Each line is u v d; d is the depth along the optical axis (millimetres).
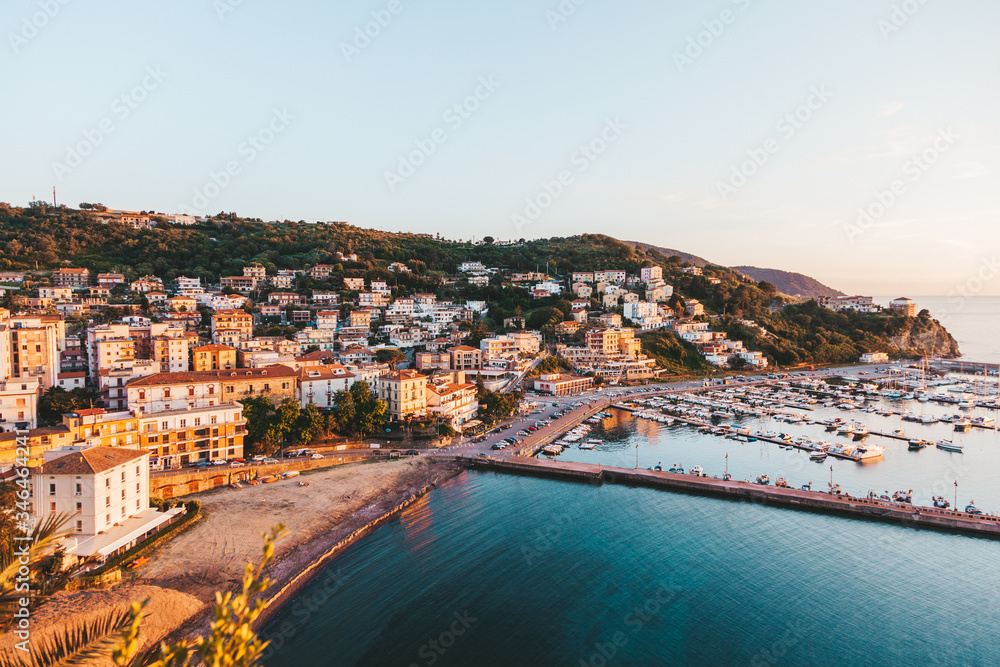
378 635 66812
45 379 141625
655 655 63594
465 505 106312
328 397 151000
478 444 145875
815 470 130125
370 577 79750
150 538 85812
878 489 117250
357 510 101250
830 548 88812
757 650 64812
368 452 132875
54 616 58094
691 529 95875
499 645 65125
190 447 115250
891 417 188125
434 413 154875
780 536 93125
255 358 167000
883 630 68562
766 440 155750
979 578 79938
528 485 118312
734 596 75500
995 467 132500
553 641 65875
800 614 71625
